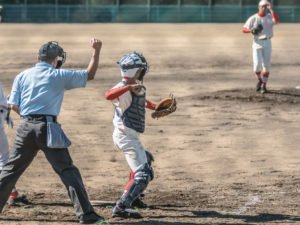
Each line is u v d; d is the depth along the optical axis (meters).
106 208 22.58
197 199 23.97
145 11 146.00
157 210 22.42
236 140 34.22
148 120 38.97
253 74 59.00
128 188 21.17
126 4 146.62
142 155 21.19
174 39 92.81
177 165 29.31
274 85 52.41
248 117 40.12
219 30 111.75
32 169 28.53
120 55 73.00
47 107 19.88
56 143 19.69
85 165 29.27
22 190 25.34
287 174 27.73
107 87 50.88
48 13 143.75
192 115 40.56
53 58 20.41
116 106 21.17
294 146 32.94
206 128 37.03
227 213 22.06
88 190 25.36
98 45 20.05
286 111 42.06
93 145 32.97
